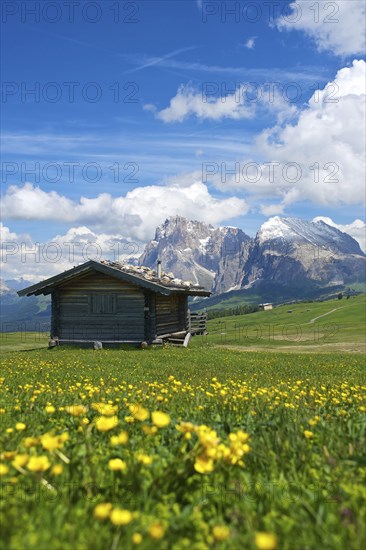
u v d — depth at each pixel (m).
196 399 6.50
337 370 16.66
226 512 2.98
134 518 2.72
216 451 3.38
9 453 3.31
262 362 19.81
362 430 4.61
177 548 2.54
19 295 30.73
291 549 2.53
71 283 31.12
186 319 37.66
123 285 30.56
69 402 6.50
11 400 6.68
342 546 2.50
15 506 2.83
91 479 3.26
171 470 3.33
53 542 2.40
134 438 4.28
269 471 3.69
